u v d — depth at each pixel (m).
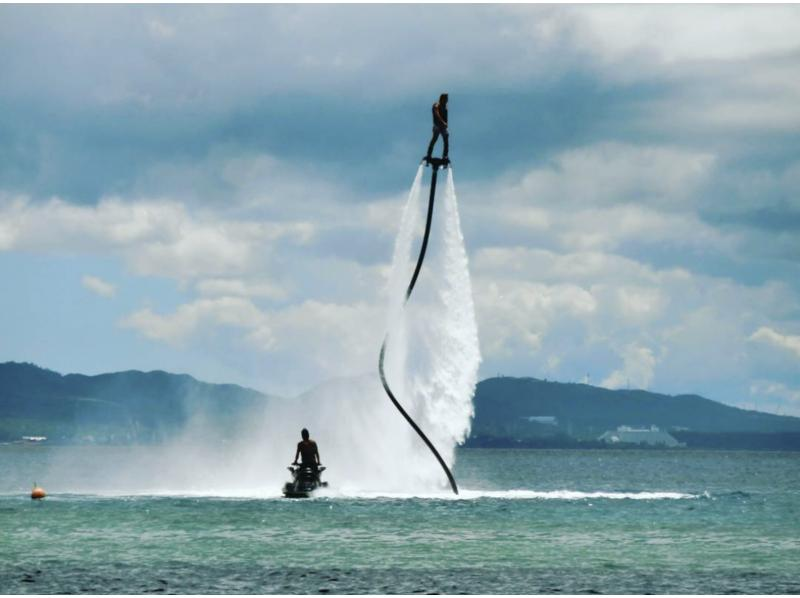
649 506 162.12
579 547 117.31
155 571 102.19
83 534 124.44
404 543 118.81
